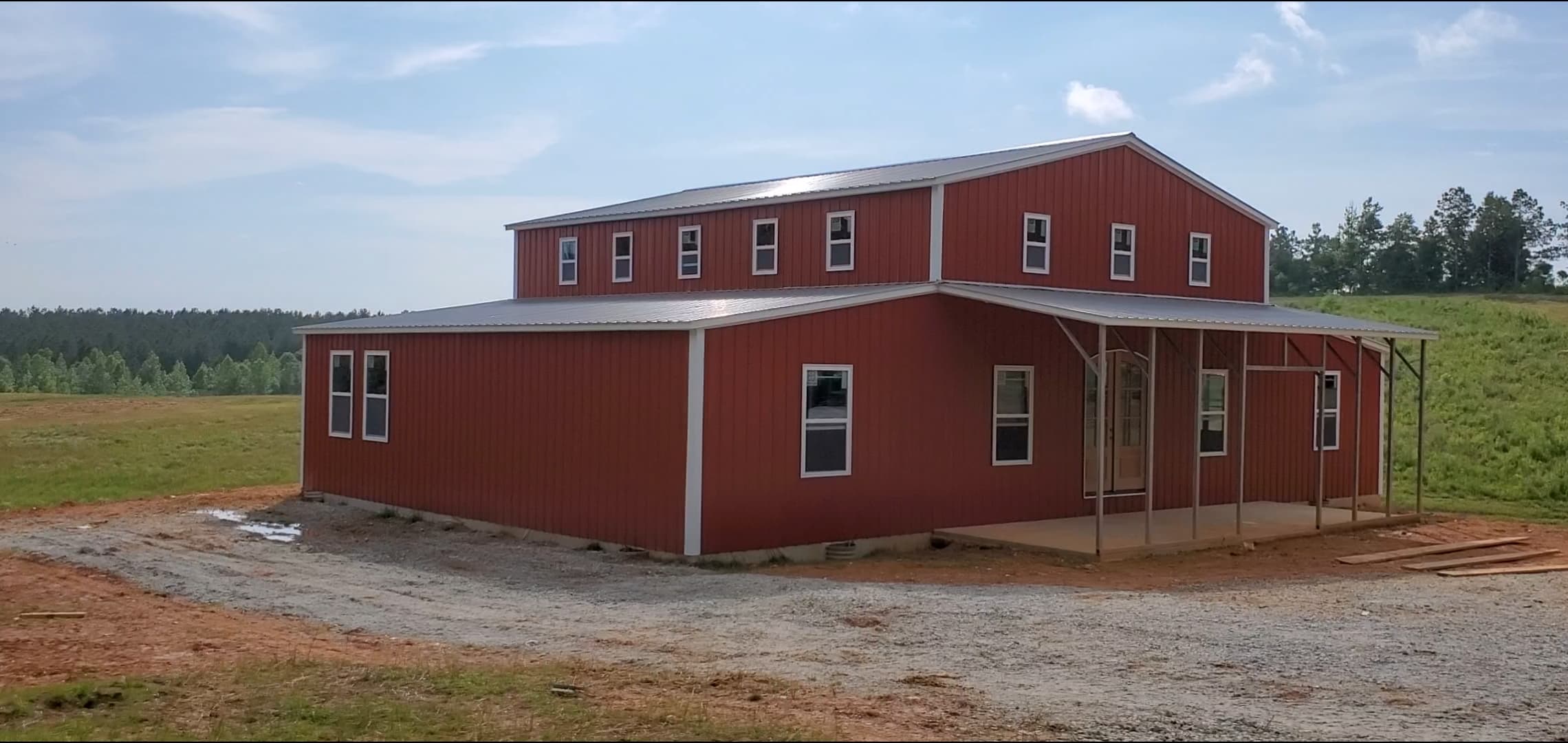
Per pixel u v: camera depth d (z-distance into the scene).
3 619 12.25
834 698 8.62
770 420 16.06
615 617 12.02
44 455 32.88
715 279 22.72
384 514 20.89
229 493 24.30
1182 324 16.55
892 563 16.19
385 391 21.19
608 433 16.58
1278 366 21.08
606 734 7.52
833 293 18.48
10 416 42.78
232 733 7.61
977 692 8.81
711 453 15.45
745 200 21.75
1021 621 11.48
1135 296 20.94
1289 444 23.30
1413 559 17.19
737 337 15.70
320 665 9.59
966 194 18.78
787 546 16.27
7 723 7.95
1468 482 27.61
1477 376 38.97
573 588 13.83
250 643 10.99
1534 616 12.51
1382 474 25.55
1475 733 8.01
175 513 21.11
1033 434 19.34
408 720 7.89
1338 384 24.47
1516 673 9.79
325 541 17.88
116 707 8.37
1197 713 8.29
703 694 8.72
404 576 14.77
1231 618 11.81
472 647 10.73
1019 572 15.48
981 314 18.64
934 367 18.00
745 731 7.59
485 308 23.84
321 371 22.98
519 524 18.11
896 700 8.55
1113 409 20.50
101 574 15.15
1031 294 18.67
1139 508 20.83
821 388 16.66
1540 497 25.88
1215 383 21.95
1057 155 19.97
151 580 14.60
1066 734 7.75
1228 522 19.50
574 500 17.14
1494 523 21.30
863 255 19.72
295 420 41.84
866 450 17.14
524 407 18.08
